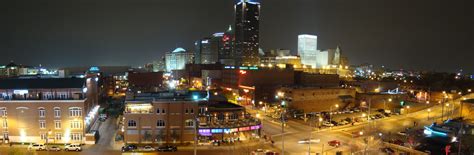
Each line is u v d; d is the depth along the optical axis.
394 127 121.69
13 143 94.44
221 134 98.12
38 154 85.44
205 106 100.56
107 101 177.38
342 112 142.88
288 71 197.50
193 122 96.50
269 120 129.00
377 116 139.38
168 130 95.50
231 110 104.12
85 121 98.56
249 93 171.62
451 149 86.19
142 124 95.00
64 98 96.69
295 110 140.12
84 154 86.00
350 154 86.31
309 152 84.50
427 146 91.56
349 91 162.62
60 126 96.06
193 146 93.19
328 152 88.12
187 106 96.19
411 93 199.75
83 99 96.50
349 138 103.75
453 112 151.00
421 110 156.88
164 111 95.31
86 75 116.75
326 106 153.12
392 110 152.75
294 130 113.25
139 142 94.88
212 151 88.75
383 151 88.75
